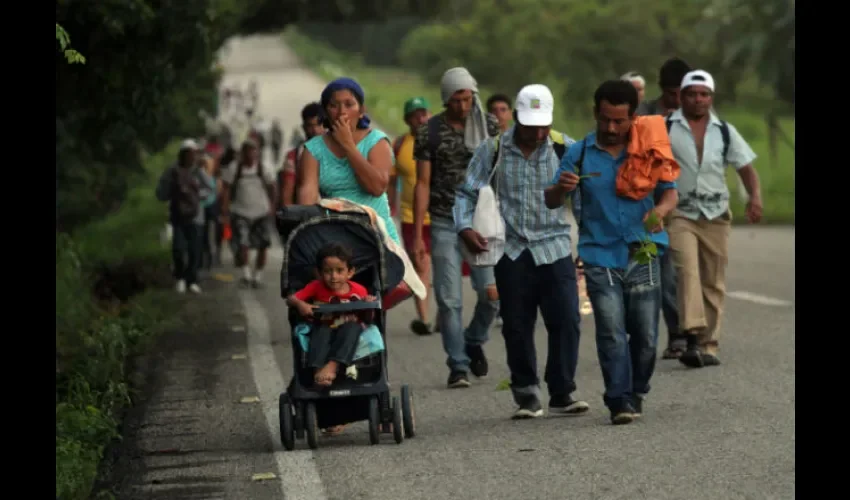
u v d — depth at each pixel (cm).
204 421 2784
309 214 2473
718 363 3288
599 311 2580
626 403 2566
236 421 2770
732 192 10562
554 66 14475
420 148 3183
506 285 2667
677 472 2164
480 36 16400
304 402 2434
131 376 3366
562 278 2648
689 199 3309
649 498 2008
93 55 4559
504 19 16138
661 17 13538
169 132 7400
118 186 7062
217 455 2441
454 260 3139
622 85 2548
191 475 2284
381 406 2442
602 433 2500
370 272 2491
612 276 2588
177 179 5550
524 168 2645
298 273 2456
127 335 4041
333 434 2588
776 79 10062
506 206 2659
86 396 2930
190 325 4419
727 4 10275
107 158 6788
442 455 2353
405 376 3306
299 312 2391
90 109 4956
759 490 2033
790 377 3053
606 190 2580
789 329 3838
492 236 2638
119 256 6838
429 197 3188
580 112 14062
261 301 5200
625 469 2198
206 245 6644
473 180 2689
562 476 2164
